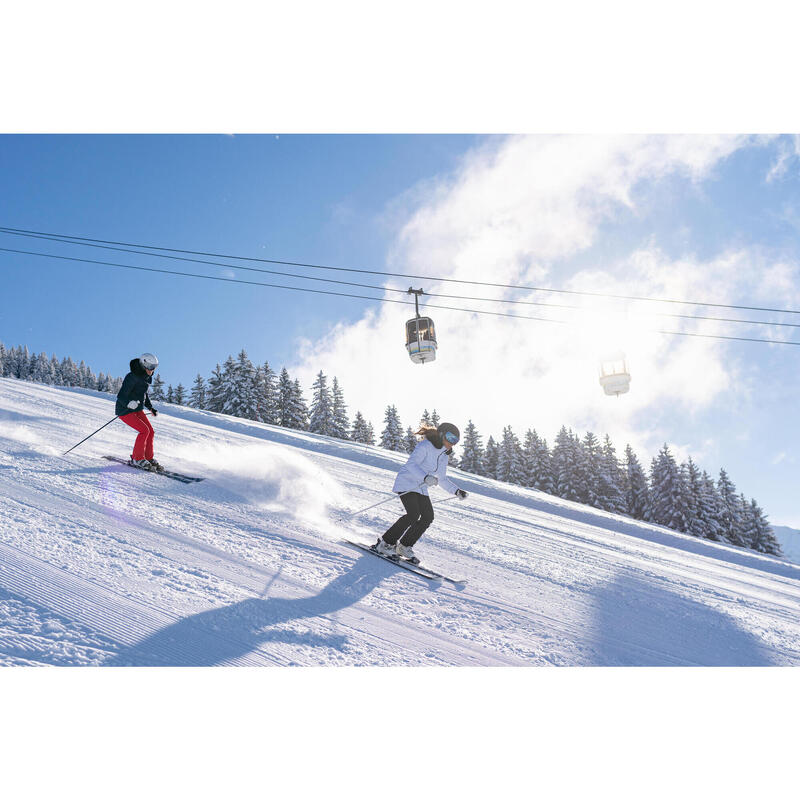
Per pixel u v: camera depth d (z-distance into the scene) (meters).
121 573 3.69
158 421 17.09
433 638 3.65
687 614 5.41
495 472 60.31
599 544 9.99
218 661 2.86
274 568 4.43
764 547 53.50
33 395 17.28
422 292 12.38
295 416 58.62
